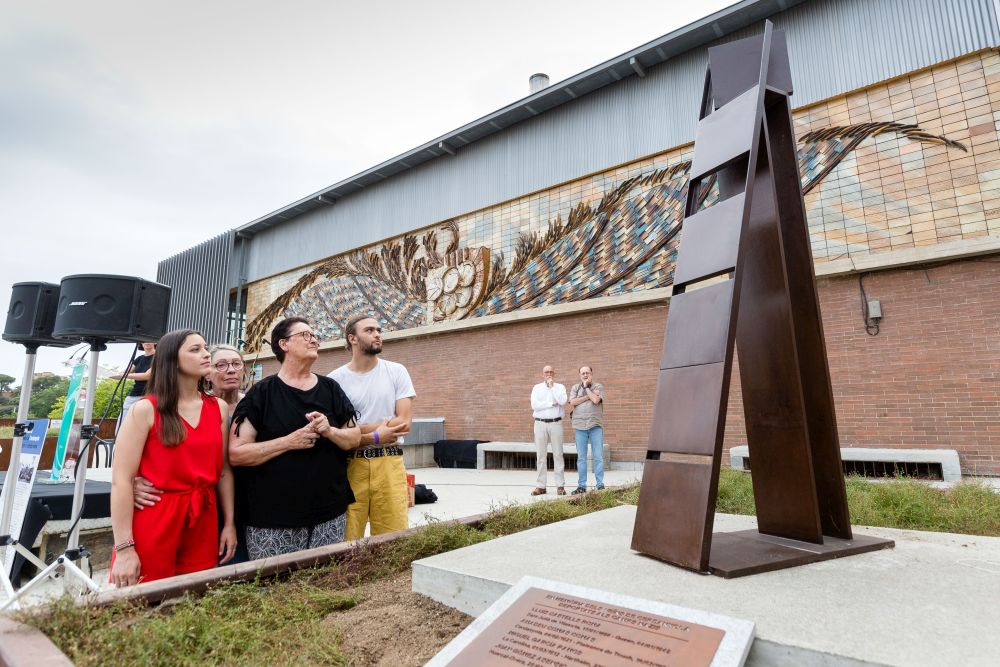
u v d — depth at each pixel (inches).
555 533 117.6
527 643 66.0
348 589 98.6
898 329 302.8
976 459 275.1
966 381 282.4
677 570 86.8
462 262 500.1
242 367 139.8
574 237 438.0
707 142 113.8
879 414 302.0
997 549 100.7
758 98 102.2
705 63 394.9
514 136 493.4
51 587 143.0
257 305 708.7
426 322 528.7
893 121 316.2
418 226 552.1
